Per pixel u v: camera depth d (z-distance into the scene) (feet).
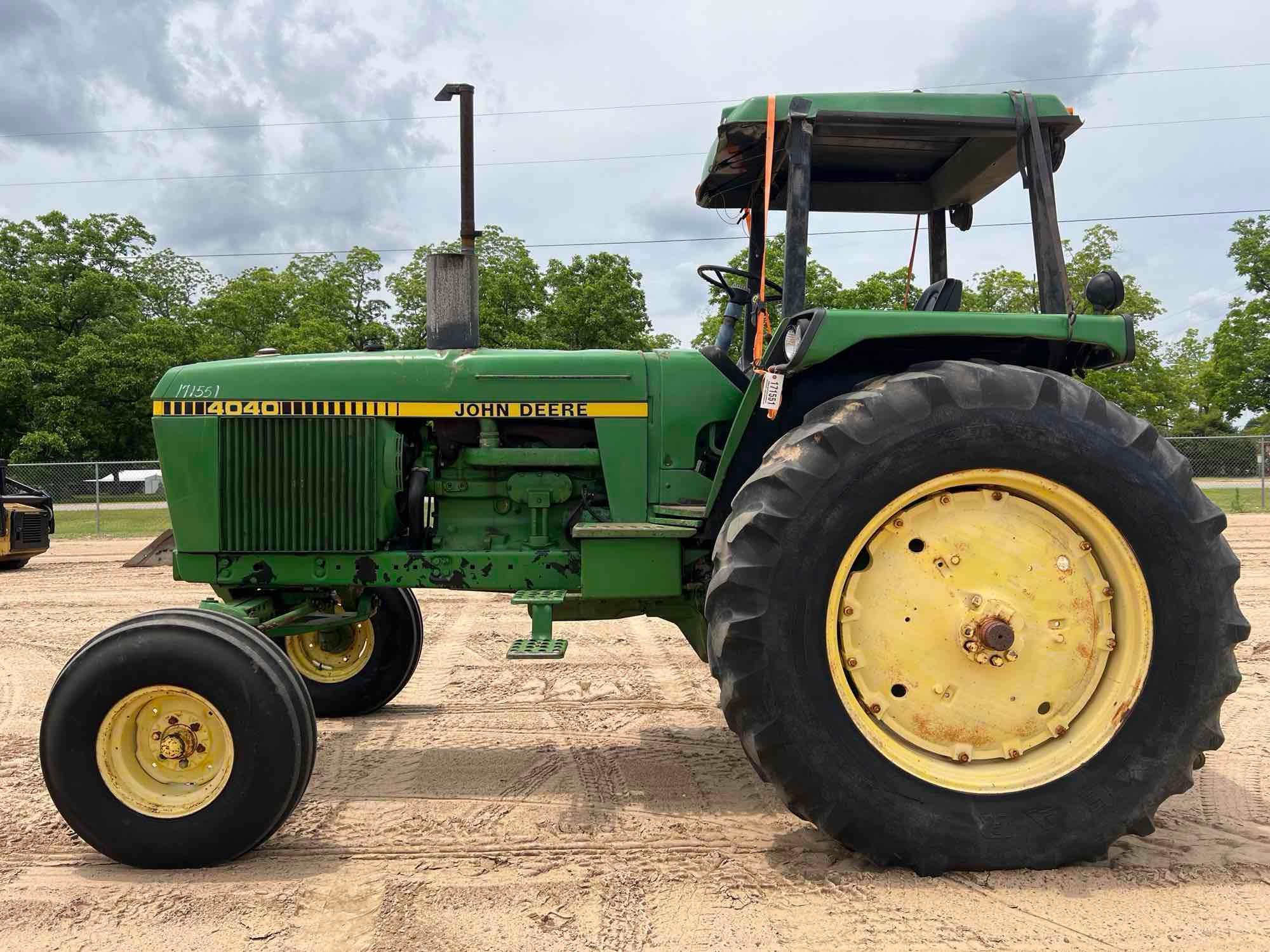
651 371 11.16
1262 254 109.40
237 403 11.05
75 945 7.06
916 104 9.68
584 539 10.35
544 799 10.37
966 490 8.67
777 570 8.18
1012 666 8.62
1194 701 8.30
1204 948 6.82
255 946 6.98
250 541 11.01
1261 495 53.47
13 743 12.71
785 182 11.69
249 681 8.51
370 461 10.98
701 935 7.07
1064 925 7.20
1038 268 9.66
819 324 8.76
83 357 101.81
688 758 11.89
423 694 15.33
